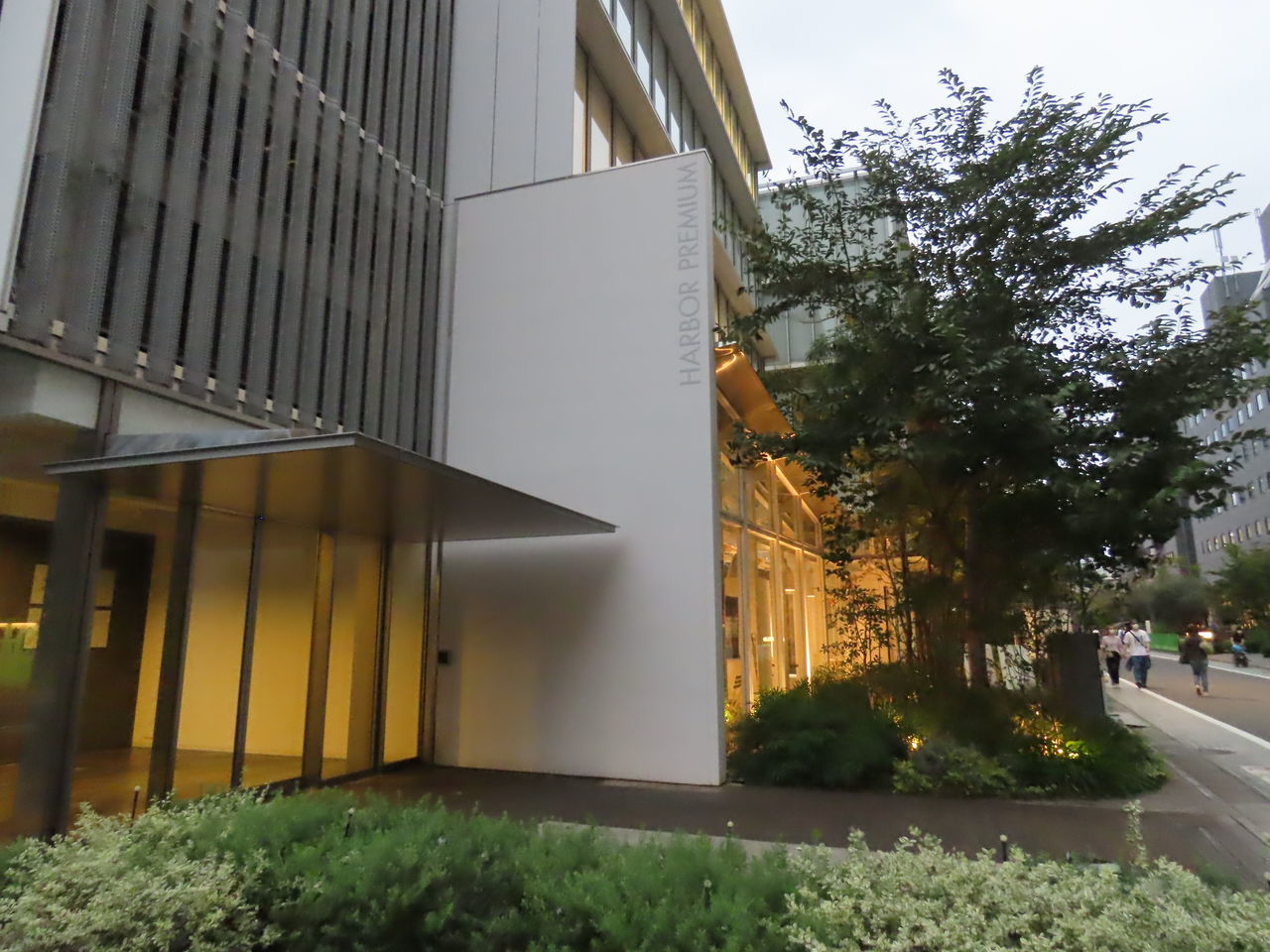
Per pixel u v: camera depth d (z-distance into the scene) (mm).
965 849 6648
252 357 8852
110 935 3359
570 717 10141
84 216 7090
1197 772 9992
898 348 10109
